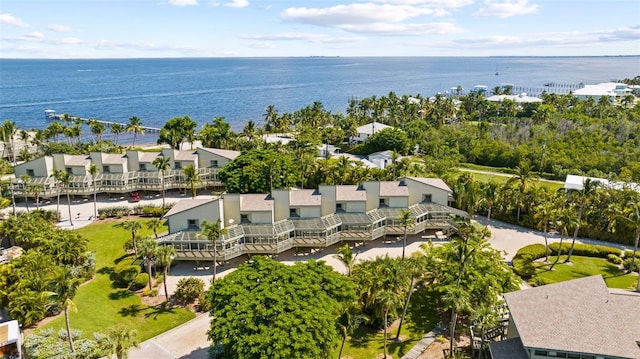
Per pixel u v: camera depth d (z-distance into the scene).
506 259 66.81
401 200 73.88
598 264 66.44
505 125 134.75
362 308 49.22
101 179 91.06
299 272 44.59
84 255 61.50
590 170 100.12
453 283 49.94
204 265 64.75
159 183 93.50
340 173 91.75
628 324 39.97
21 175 88.31
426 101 171.12
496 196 79.88
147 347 46.31
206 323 50.84
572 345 36.22
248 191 80.75
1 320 49.34
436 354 46.00
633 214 62.19
